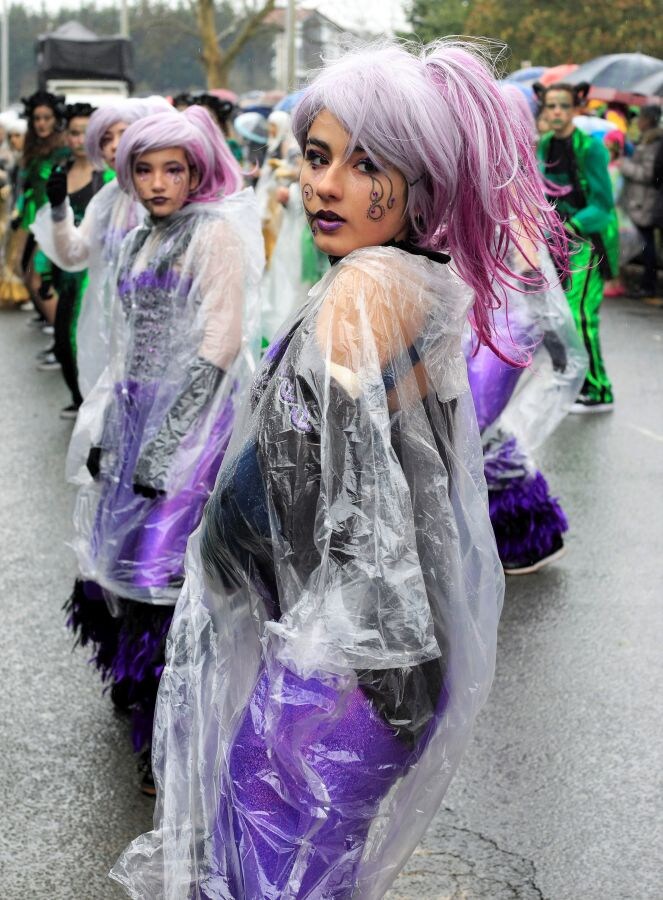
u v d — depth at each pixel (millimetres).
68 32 27094
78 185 6711
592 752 3750
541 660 4391
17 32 59812
